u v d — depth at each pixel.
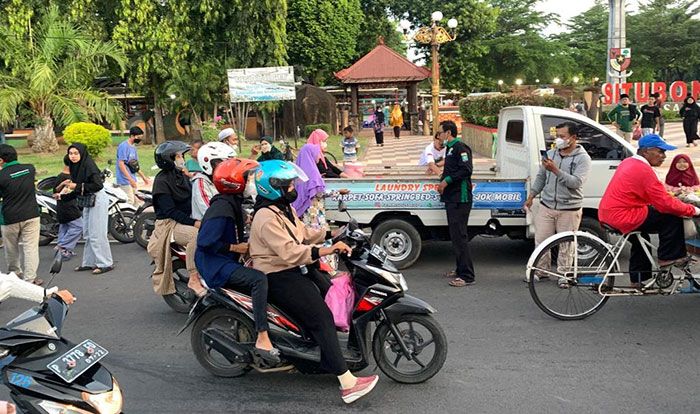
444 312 6.63
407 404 4.65
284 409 4.64
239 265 4.80
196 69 28.20
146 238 10.03
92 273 8.71
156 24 27.91
